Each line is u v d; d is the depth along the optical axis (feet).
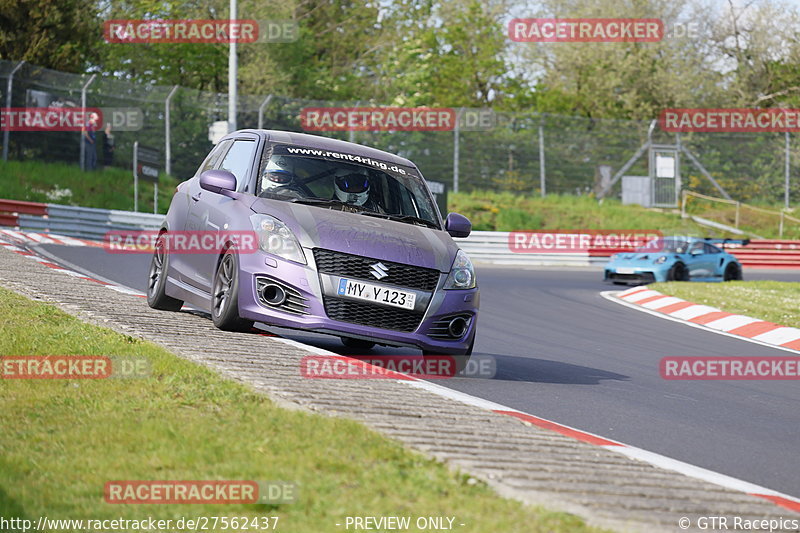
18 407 63.67
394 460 55.98
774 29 624.59
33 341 83.20
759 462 78.33
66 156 367.86
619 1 591.78
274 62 515.09
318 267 98.99
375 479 52.37
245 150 114.93
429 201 116.26
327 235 100.83
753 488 65.46
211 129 393.91
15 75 361.10
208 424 61.26
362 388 80.07
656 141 472.44
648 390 111.14
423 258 102.73
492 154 444.55
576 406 95.35
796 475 74.90
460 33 593.42
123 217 296.92
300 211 104.12
